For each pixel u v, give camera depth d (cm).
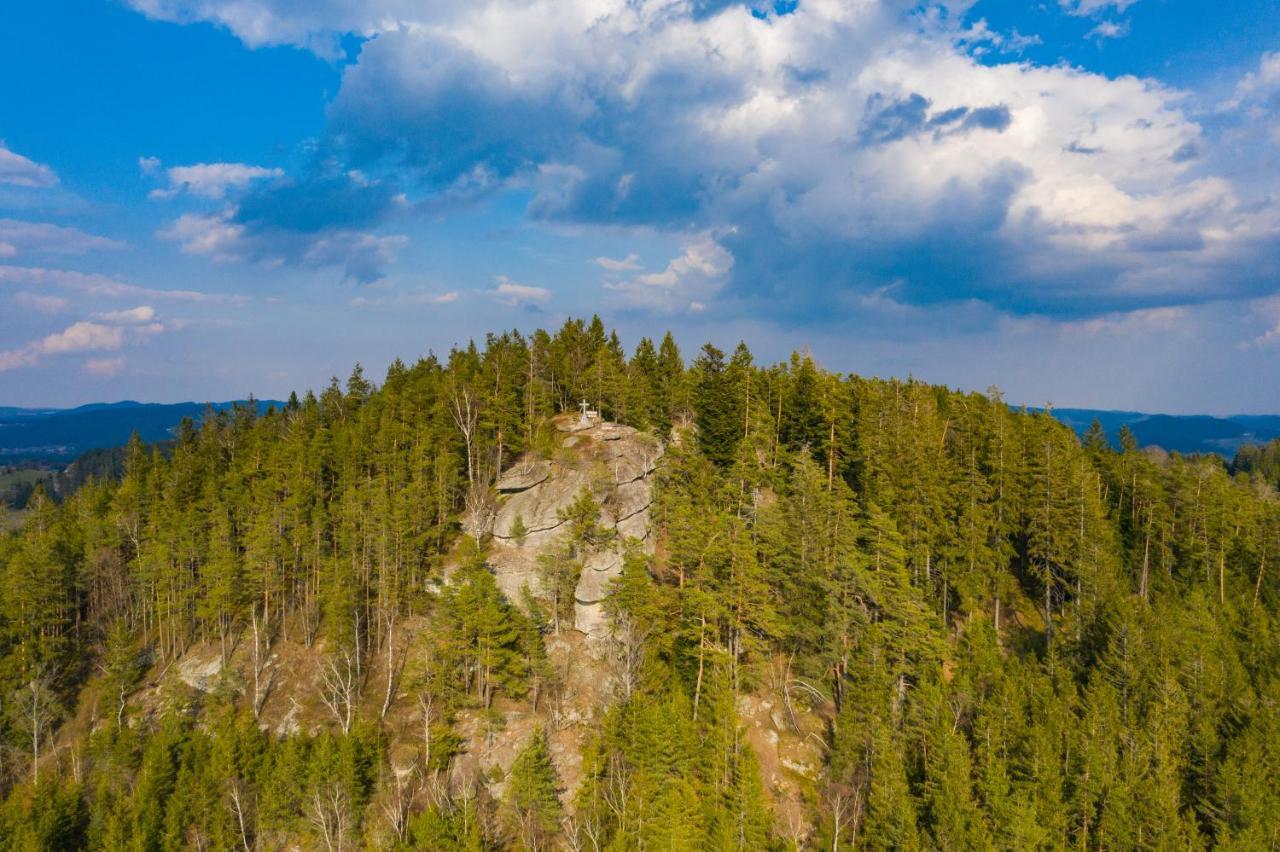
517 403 9394
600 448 8450
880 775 5044
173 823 5272
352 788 5366
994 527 7862
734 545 6081
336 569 7244
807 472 7175
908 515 7512
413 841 5050
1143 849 4694
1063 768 5262
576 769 5809
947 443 9619
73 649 7481
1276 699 5722
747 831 4791
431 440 8600
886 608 6059
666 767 5144
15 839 5094
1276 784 5059
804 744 6053
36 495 9994
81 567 7731
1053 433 9306
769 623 6034
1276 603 8069
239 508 8188
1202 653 6247
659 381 10362
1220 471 9612
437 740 5694
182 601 7350
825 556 6662
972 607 7362
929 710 5497
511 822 5262
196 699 6781
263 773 5678
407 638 7131
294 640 7388
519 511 7900
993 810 4831
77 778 5922
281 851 5247
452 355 10981
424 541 7588
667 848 4628
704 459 7944
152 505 8731
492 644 5991
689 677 6266
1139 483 9112
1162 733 5350
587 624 7038
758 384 9106
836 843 4784
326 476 8844
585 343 11169
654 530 8144
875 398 9275
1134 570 8544
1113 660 6122
